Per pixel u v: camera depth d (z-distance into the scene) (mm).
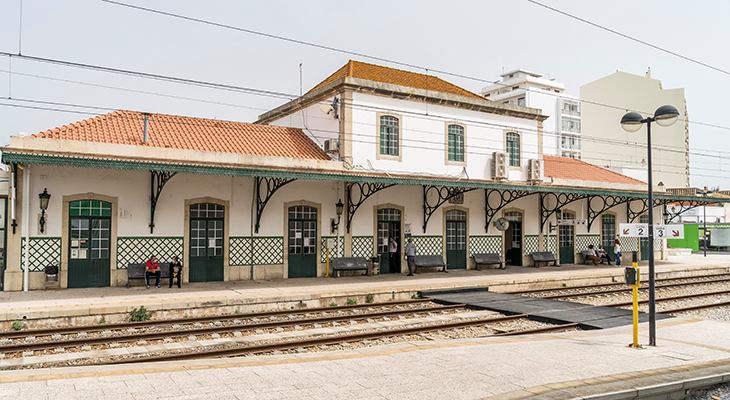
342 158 19625
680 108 56469
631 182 29875
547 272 22812
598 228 28703
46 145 14609
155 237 17016
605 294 18359
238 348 9625
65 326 12109
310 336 11273
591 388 6680
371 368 7621
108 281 16344
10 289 14930
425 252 22406
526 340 9969
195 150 16891
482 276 20750
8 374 6883
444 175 21922
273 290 15805
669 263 28875
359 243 20781
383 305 15320
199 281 17781
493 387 6738
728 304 16109
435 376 7227
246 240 18562
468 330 12195
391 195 21562
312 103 21812
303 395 6336
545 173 26562
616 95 59781
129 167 14477
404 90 20812
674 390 6996
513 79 79812
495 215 24641
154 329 11922
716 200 29969
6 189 15078
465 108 22734
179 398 6094
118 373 7066
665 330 11133
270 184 18891
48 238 15484
